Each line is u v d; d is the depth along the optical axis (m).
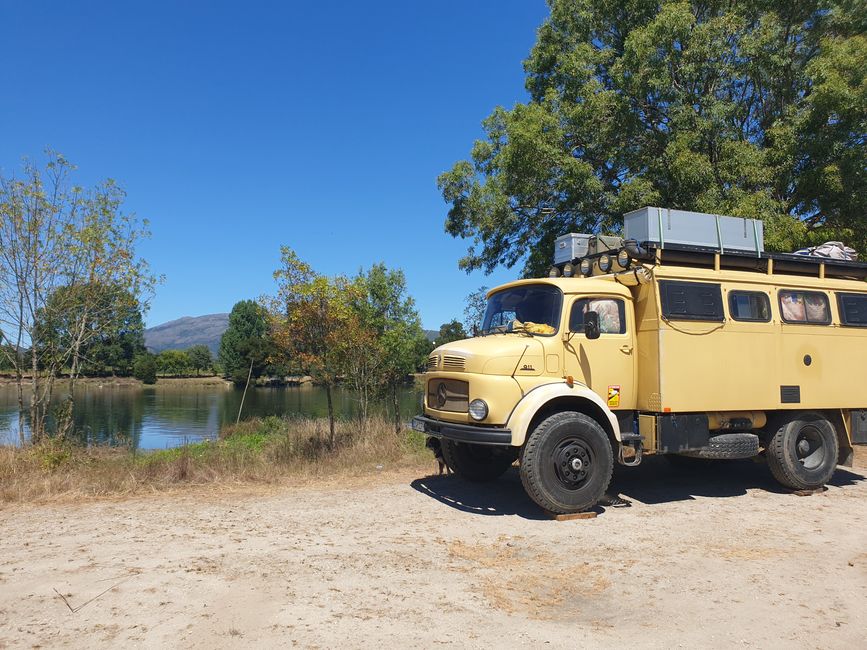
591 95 14.20
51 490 7.75
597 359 7.38
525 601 4.45
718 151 13.71
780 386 8.02
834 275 8.98
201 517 6.68
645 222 7.88
